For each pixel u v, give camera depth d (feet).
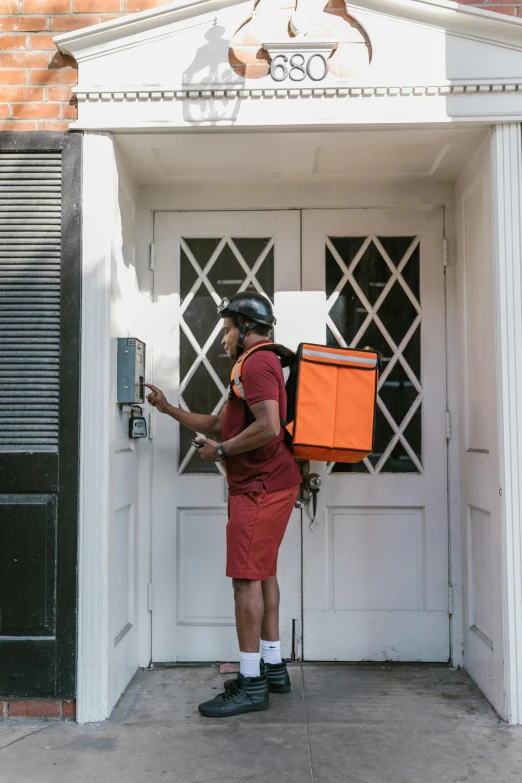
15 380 9.58
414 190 11.73
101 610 9.43
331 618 11.43
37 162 9.70
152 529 11.55
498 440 9.42
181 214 11.80
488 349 9.86
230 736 8.95
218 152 10.44
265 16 9.58
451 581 11.41
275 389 9.21
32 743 8.78
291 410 9.91
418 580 11.48
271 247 11.82
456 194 11.60
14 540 9.45
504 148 9.53
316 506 11.49
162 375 11.71
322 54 9.50
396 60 9.50
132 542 11.10
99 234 9.65
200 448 9.70
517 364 9.41
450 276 11.64
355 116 9.52
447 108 9.49
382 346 11.69
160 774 8.04
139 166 10.99
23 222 9.66
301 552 11.48
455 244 11.63
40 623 9.38
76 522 9.46
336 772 8.05
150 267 11.76
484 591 10.32
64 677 9.37
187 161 10.80
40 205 9.69
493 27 9.36
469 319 11.02
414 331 11.69
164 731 9.10
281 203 11.78
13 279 9.63
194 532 11.58
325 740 8.84
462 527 11.34
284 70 9.51
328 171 11.26
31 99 9.76
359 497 11.52
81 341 9.57
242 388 9.37
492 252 9.62
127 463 10.77
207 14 9.55
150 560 11.52
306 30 9.58
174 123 9.57
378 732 9.05
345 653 11.41
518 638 9.25
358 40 9.57
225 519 11.58
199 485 11.57
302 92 9.50
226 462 9.70
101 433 9.52
